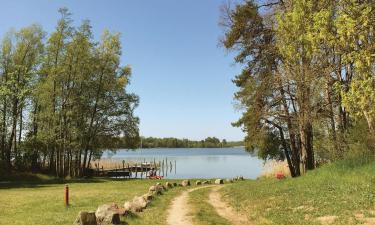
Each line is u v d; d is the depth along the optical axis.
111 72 52.81
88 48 51.06
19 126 53.97
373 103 12.63
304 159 28.16
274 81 27.17
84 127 51.78
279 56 27.31
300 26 16.44
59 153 50.31
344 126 29.17
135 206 19.28
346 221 13.21
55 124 49.28
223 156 167.62
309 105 25.55
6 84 51.62
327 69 22.89
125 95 53.75
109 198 25.36
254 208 19.30
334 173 21.48
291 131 29.88
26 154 54.69
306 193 19.36
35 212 19.14
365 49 12.37
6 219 16.59
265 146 41.53
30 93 52.62
